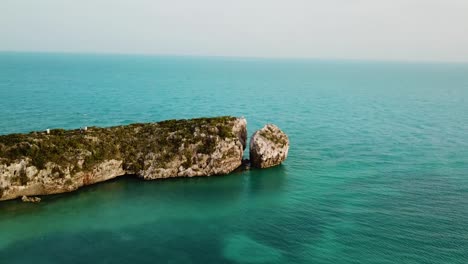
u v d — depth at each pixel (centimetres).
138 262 4019
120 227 4762
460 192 6041
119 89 19938
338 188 6206
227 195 5862
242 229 4794
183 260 4078
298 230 4772
